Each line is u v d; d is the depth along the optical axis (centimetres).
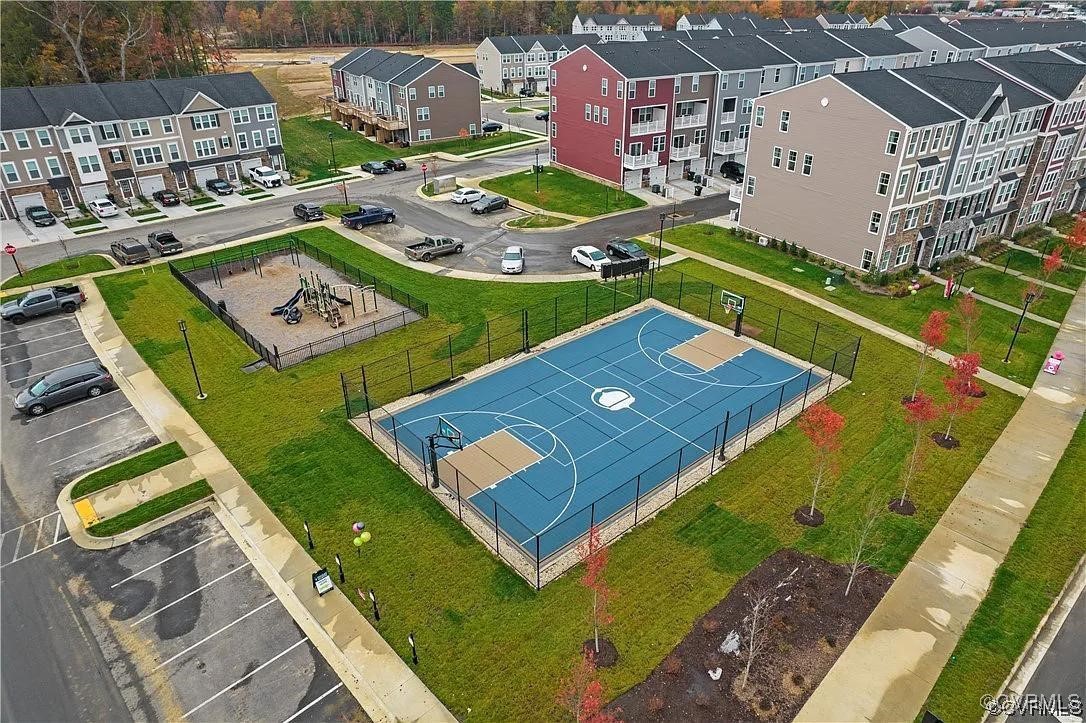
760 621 2080
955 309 4147
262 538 2442
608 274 4362
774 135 4906
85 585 2272
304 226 5644
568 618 2105
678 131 6725
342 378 3056
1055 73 5222
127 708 1873
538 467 2798
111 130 6088
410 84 8038
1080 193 5931
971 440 2970
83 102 6041
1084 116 5416
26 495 2678
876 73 4612
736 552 2352
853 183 4456
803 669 1942
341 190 6662
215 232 5525
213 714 1853
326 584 2195
